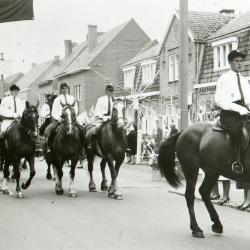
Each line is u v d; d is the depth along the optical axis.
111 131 13.05
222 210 11.11
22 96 74.12
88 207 11.46
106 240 8.13
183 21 13.88
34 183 16.12
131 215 10.44
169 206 11.64
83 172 20.08
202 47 29.81
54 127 13.81
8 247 7.66
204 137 8.40
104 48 48.16
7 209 11.12
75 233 8.66
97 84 47.94
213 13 32.41
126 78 41.97
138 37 49.12
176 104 32.09
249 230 8.97
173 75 32.47
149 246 7.75
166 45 33.53
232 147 7.93
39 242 7.99
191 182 8.65
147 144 25.00
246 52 25.75
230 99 8.07
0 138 13.63
